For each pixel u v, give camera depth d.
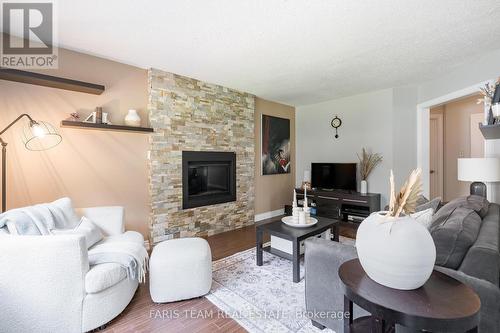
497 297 1.04
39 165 2.57
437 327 0.84
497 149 2.71
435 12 2.05
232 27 2.27
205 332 1.69
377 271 1.07
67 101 2.73
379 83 3.95
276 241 2.88
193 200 3.70
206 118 3.83
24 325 1.54
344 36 2.44
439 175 5.21
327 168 4.79
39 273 1.56
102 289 1.72
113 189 3.03
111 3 1.92
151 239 3.26
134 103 3.20
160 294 1.99
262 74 3.50
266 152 4.96
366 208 4.22
